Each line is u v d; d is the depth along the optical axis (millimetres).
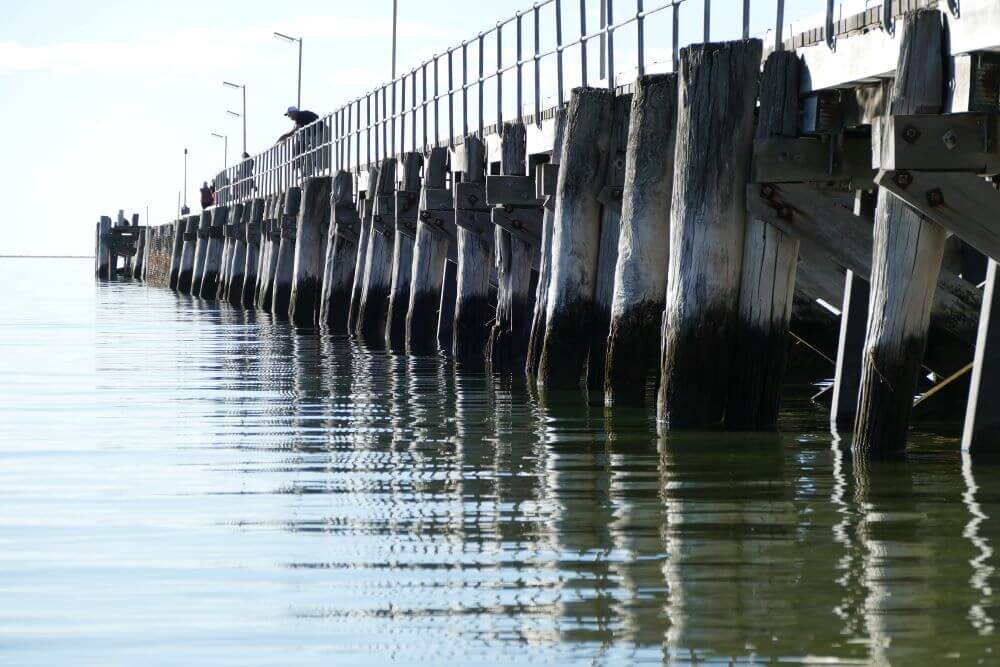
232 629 11258
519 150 32625
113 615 11625
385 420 23406
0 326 53844
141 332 50438
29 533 14516
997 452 18234
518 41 32812
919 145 16734
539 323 30359
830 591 12031
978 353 18219
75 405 26062
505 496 16281
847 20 21156
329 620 11430
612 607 11664
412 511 15484
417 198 44000
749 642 10758
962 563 12922
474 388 28516
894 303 18094
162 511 15617
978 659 10359
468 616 11492
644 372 24453
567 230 27125
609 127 26922
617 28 26406
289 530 14562
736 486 16766
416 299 41906
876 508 15398
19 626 11367
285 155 70938
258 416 24172
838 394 21938
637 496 16203
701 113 20578
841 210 20109
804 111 20094
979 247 17062
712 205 20578
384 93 47688
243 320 60250
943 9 16953
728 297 20812
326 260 55688
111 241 138500
